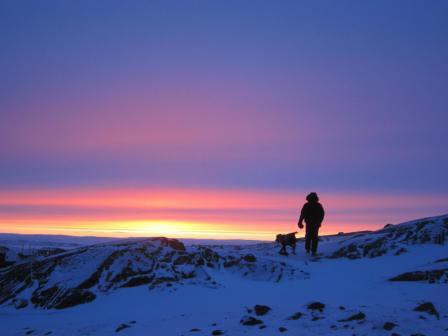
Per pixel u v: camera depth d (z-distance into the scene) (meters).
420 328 8.84
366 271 15.78
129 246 15.59
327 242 20.80
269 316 10.07
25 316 12.62
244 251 17.92
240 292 13.36
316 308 10.45
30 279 14.67
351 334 8.53
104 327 10.64
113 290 13.76
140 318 11.24
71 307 13.07
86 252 15.51
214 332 9.04
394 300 11.45
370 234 20.36
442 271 13.66
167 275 14.38
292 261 17.27
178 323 10.23
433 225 19.45
